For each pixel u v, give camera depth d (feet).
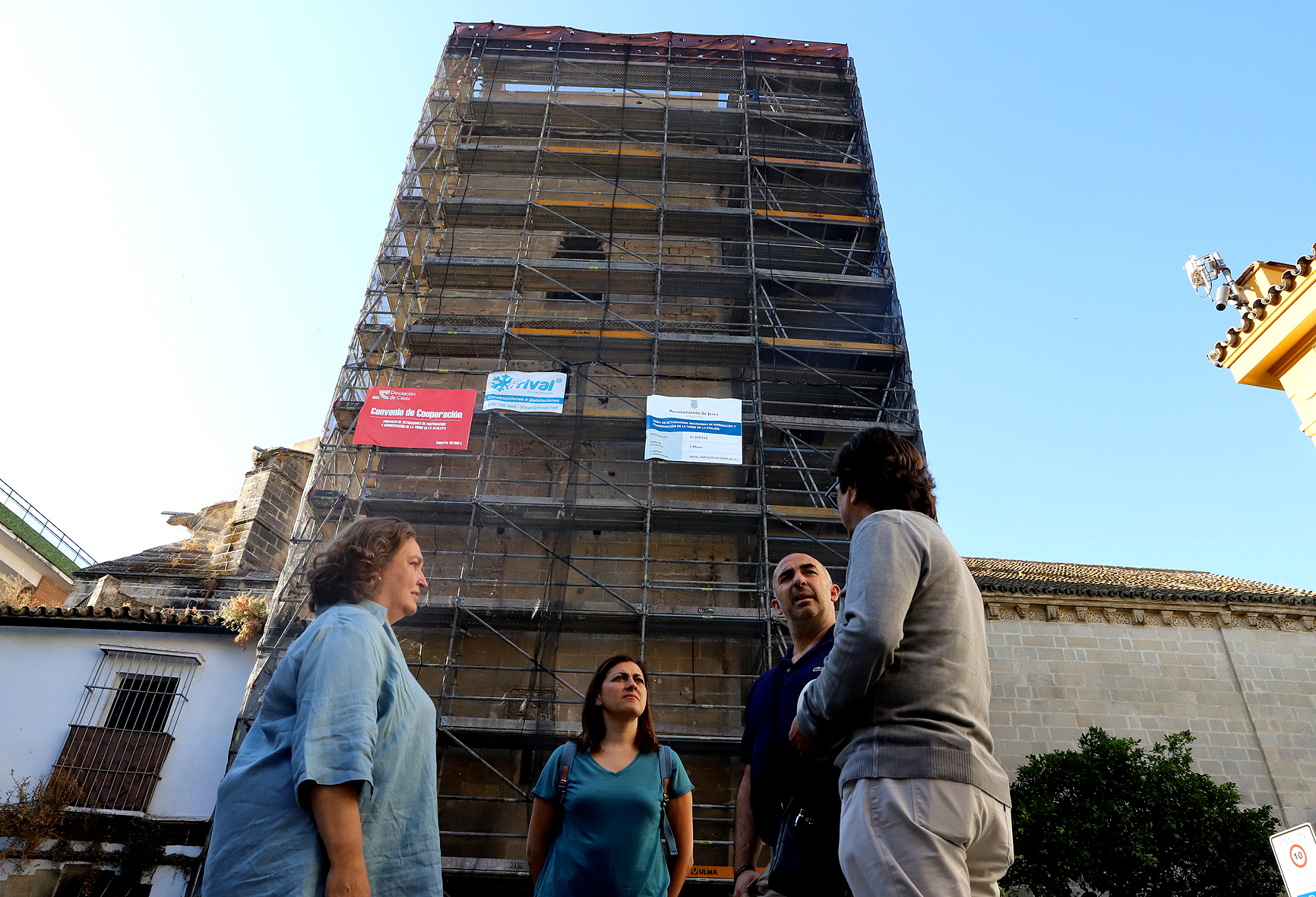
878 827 7.80
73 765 53.98
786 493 72.02
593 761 16.29
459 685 61.87
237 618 58.70
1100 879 50.85
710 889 53.26
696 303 82.99
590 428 72.02
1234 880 50.39
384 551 9.93
